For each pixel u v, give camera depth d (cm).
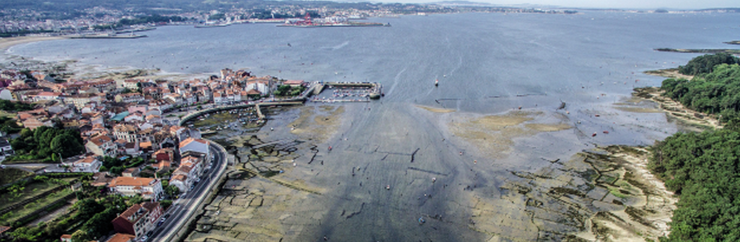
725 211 11794
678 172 15025
